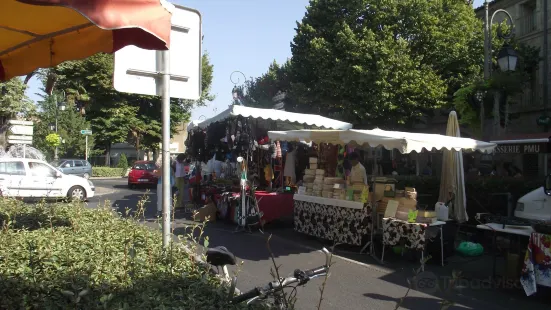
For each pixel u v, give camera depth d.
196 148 13.41
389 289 5.88
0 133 21.97
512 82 12.06
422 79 19.25
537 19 20.50
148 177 22.14
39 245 4.04
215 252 3.38
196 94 3.69
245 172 9.73
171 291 3.00
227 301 2.77
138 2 2.25
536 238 5.34
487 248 8.30
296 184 10.56
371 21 20.47
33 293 3.05
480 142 8.20
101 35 3.15
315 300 5.38
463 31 20.59
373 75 19.38
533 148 10.45
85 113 34.78
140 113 37.78
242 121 10.58
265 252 7.86
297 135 8.55
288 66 24.47
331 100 21.28
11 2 2.73
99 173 33.75
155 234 4.82
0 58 3.83
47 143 28.83
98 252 3.97
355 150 9.92
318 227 8.53
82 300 2.82
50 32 3.32
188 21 3.64
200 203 13.09
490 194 9.58
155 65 3.45
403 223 6.91
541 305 5.38
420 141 6.92
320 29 21.92
